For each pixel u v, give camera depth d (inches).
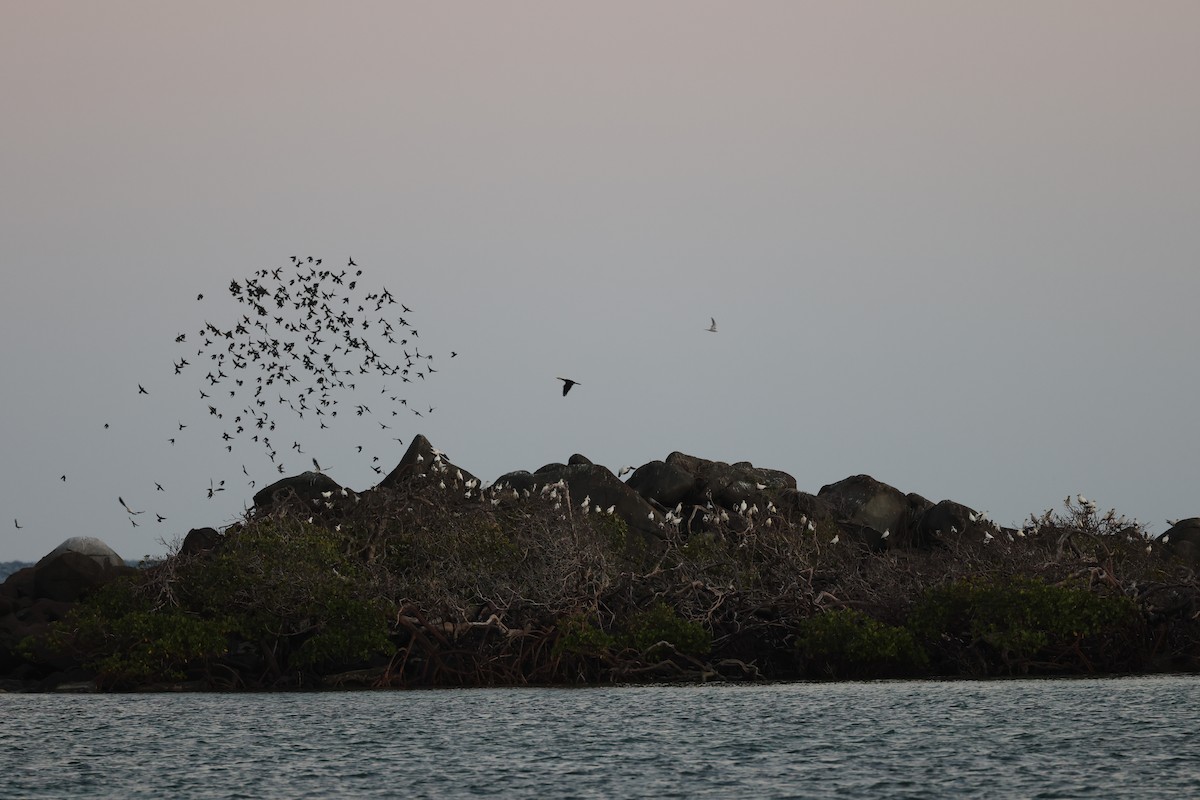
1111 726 1689.2
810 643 2345.0
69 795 1331.2
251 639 2300.7
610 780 1387.8
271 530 2377.0
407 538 2495.1
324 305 2098.9
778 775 1402.6
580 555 2375.7
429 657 2306.8
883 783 1352.1
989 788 1316.4
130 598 2298.2
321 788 1358.3
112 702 2091.5
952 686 2204.7
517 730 1738.4
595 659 2358.5
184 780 1405.0
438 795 1318.9
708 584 2418.8
